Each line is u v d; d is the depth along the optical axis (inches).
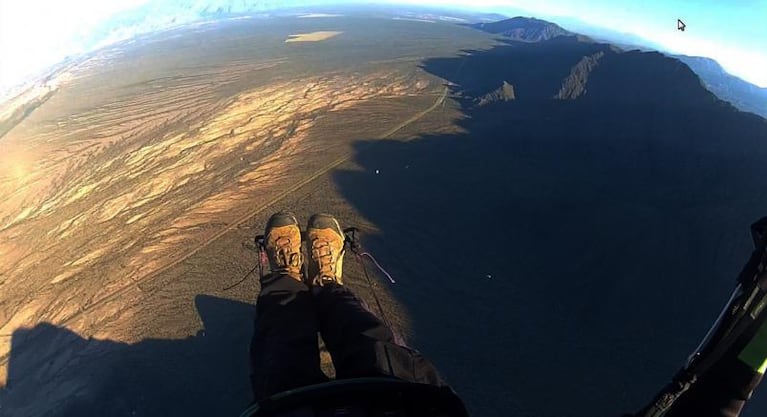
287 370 100.8
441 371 466.9
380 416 72.9
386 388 76.9
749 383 57.9
